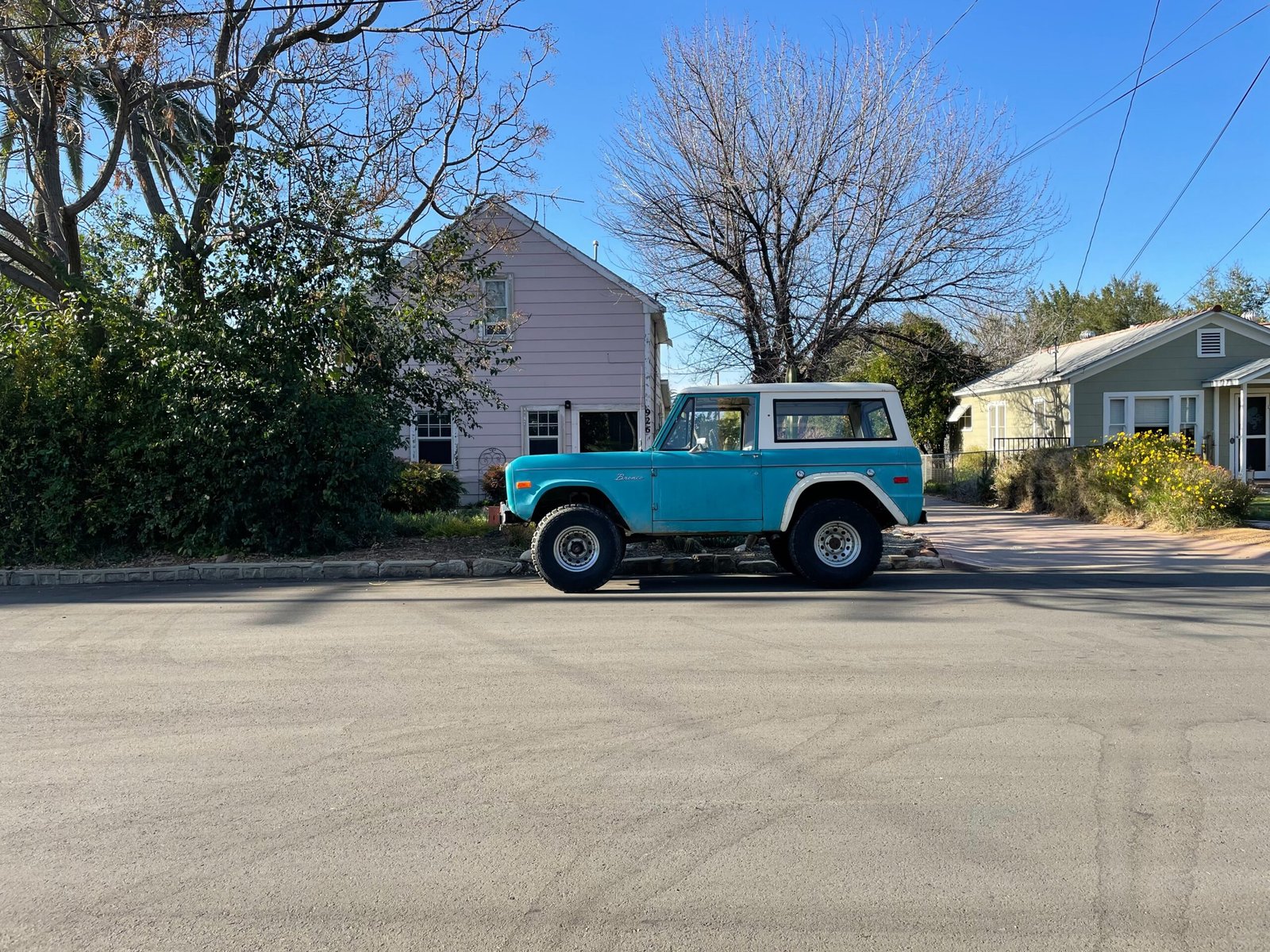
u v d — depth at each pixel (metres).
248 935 3.38
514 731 5.49
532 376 21.45
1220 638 7.81
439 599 10.42
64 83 13.33
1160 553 13.09
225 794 4.61
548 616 9.18
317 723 5.70
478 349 15.67
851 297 18.70
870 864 3.84
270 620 9.20
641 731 5.48
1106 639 7.81
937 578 11.53
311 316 13.62
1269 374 21.12
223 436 12.79
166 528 13.25
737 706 5.94
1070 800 4.43
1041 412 25.05
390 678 6.74
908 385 32.88
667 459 10.74
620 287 21.30
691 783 4.69
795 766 4.89
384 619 9.17
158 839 4.13
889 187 18.19
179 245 13.80
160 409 12.76
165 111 14.08
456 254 14.96
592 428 21.56
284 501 13.38
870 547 10.70
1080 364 23.09
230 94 14.27
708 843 4.04
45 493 12.88
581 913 3.50
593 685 6.47
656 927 3.41
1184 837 4.05
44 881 3.77
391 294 15.31
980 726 5.50
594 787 4.65
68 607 10.20
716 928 3.39
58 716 5.88
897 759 4.98
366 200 14.10
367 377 14.38
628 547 13.18
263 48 14.41
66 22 12.52
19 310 14.30
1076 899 3.56
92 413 12.92
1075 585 10.71
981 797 4.48
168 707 6.06
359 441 13.30
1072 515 18.19
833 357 19.70
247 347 13.09
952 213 18.16
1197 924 3.39
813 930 3.37
